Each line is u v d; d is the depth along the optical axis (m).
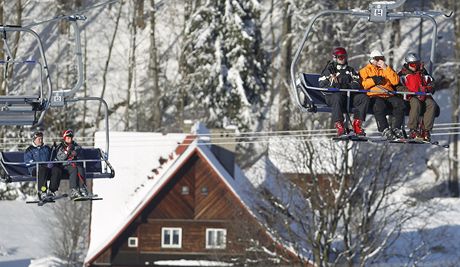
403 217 120.00
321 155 127.12
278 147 141.75
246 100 179.75
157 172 138.75
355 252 115.31
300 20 176.12
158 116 194.38
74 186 61.38
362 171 115.94
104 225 136.38
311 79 56.66
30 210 160.75
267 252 117.56
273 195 124.50
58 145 62.12
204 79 181.12
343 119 55.75
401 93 55.59
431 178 185.25
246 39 179.25
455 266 130.12
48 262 138.38
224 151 141.62
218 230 135.75
